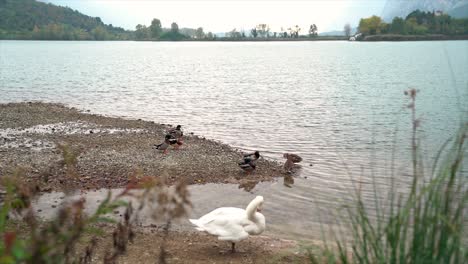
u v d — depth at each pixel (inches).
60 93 1945.1
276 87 2186.3
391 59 4313.5
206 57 5324.8
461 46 6747.1
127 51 7062.0
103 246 412.5
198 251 437.7
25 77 2635.3
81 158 811.4
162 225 510.0
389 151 909.2
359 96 1808.6
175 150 900.0
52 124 1187.9
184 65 3917.3
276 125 1230.3
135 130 1120.8
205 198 628.7
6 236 123.0
